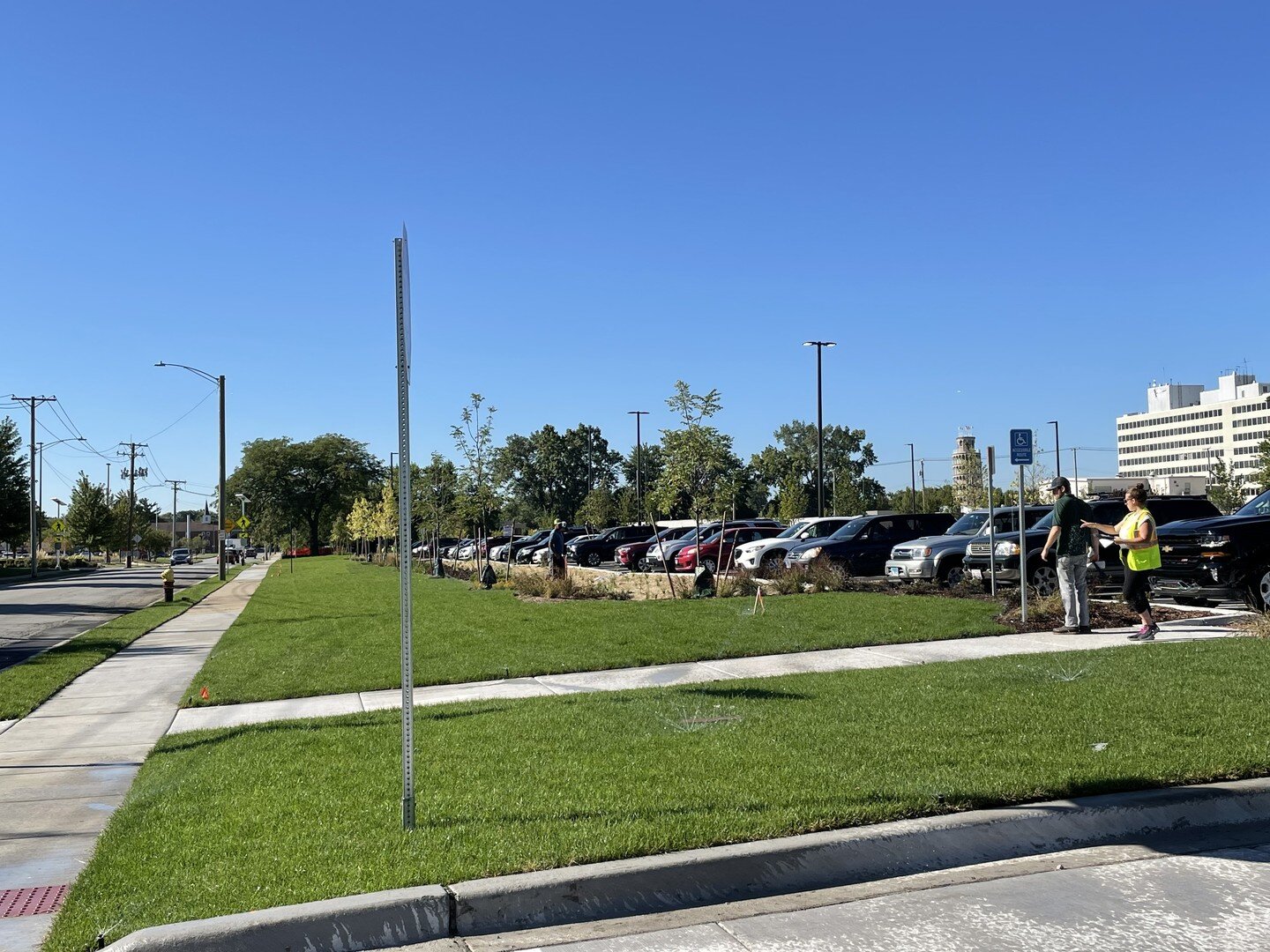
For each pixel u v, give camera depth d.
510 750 7.86
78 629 22.86
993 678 10.10
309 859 5.50
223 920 4.63
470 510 38.16
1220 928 4.73
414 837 5.77
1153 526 12.86
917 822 5.73
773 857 5.37
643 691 10.46
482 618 18.67
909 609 16.48
